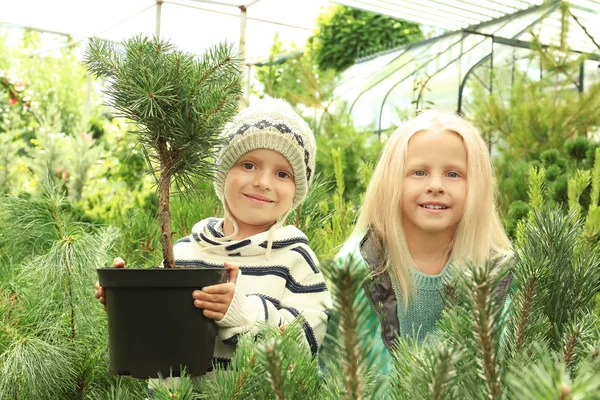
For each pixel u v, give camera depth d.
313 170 1.63
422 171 1.55
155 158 1.13
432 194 1.52
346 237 2.26
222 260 1.50
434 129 1.56
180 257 1.53
